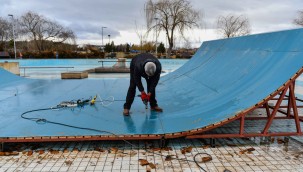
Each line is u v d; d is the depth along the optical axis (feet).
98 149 8.77
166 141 9.46
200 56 20.70
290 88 9.05
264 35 12.55
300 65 8.38
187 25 71.87
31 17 103.09
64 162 7.87
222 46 17.37
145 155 8.36
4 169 7.41
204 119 9.41
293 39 10.01
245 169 7.45
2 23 107.04
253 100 8.96
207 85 14.17
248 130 10.76
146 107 11.88
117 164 7.74
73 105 12.79
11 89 18.49
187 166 7.64
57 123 9.97
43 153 8.50
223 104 10.28
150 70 9.82
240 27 80.94
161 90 16.69
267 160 8.02
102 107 12.61
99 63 61.26
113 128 9.30
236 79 12.00
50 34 107.24
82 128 9.33
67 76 26.89
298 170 7.37
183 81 17.71
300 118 10.97
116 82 21.86
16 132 8.95
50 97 15.48
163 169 7.45
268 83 9.18
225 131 10.64
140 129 9.15
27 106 13.01
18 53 79.71
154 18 69.36
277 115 12.86
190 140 9.62
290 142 9.48
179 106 12.22
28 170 7.36
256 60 11.72
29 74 40.14
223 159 8.10
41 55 76.79
